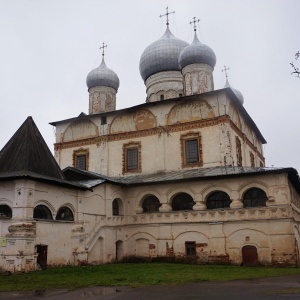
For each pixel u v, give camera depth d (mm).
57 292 12547
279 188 22812
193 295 11445
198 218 24656
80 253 21984
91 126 33562
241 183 23953
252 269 19812
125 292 12336
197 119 29406
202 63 33500
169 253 25016
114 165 31547
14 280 15430
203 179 24719
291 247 21781
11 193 19828
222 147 27781
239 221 23406
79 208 22984
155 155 30078
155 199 27078
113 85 38250
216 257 23531
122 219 26734
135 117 31906
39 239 19688
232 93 29094
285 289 12203
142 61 38344
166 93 36656
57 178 22406
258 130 38000
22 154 21391
